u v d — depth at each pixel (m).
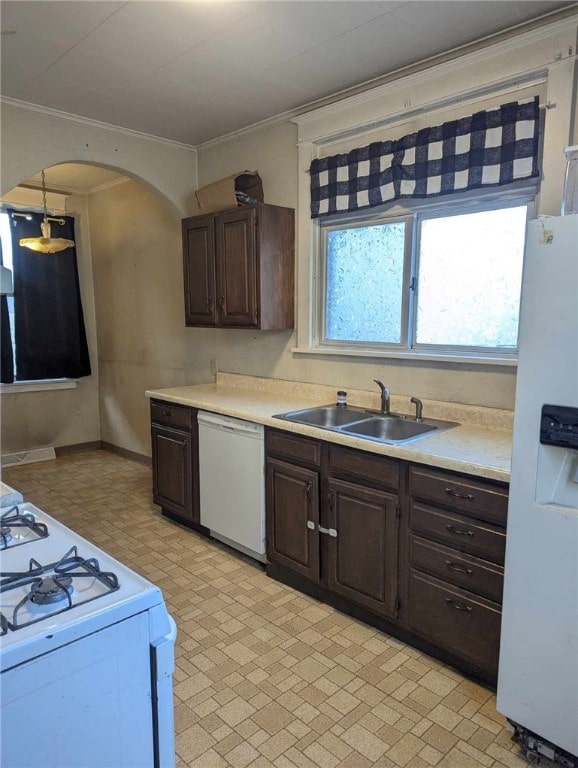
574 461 1.53
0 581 1.08
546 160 2.15
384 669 2.06
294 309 3.27
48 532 1.38
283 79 2.71
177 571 2.84
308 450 2.47
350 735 1.74
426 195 2.53
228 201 3.27
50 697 0.91
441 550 2.01
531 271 1.48
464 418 2.52
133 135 3.52
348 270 3.04
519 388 1.52
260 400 3.16
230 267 3.22
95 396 5.36
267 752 1.67
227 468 2.95
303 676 2.02
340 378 3.07
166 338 4.43
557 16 2.08
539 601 1.54
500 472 1.79
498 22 2.17
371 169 2.75
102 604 1.00
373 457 2.20
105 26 2.20
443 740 1.72
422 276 2.70
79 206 5.07
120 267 4.84
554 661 1.52
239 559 2.98
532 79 2.20
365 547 2.27
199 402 3.10
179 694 1.92
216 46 2.38
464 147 2.38
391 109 2.65
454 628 2.00
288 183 3.24
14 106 3.02
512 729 1.72
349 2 2.02
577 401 1.41
